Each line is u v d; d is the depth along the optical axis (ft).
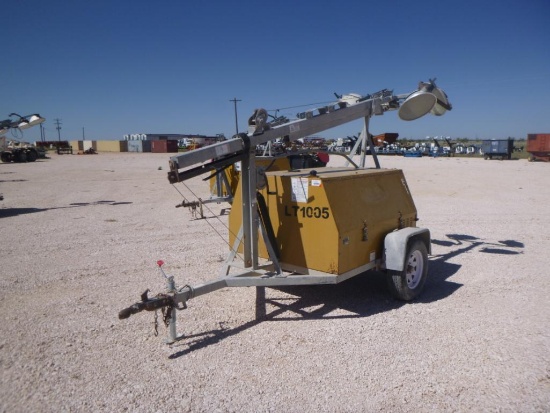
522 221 33.86
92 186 62.80
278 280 15.02
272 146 32.65
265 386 11.07
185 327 14.70
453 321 14.98
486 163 122.83
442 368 11.84
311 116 17.44
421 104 20.31
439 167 102.47
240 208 17.80
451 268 21.42
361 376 11.48
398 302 16.93
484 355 12.53
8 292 18.20
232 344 13.42
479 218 35.22
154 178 76.18
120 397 10.68
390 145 190.80
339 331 14.26
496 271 20.81
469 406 10.20
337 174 16.67
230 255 16.21
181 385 11.18
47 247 25.89
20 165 120.47
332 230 14.94
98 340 13.79
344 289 18.57
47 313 15.98
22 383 11.34
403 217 18.31
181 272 20.86
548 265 21.76
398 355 12.57
